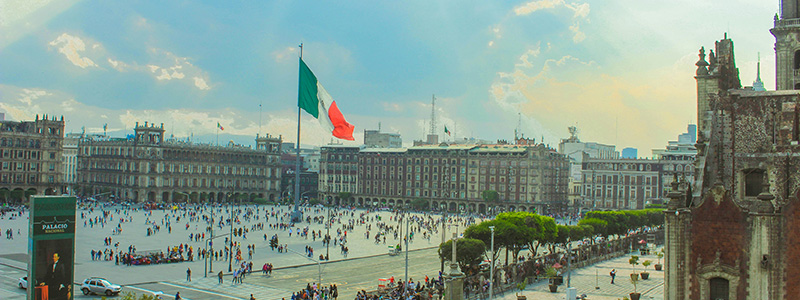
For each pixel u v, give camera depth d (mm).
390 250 124688
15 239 126750
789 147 43188
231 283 89500
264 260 112312
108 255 109125
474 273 87750
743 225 42188
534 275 93000
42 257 53469
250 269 99438
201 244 129500
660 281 92000
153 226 153750
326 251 124812
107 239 121562
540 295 79750
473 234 98688
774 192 43438
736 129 45250
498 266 90500
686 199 44406
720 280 43062
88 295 76750
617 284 88812
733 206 42406
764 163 43969
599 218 138500
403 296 72750
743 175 44781
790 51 53438
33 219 52938
